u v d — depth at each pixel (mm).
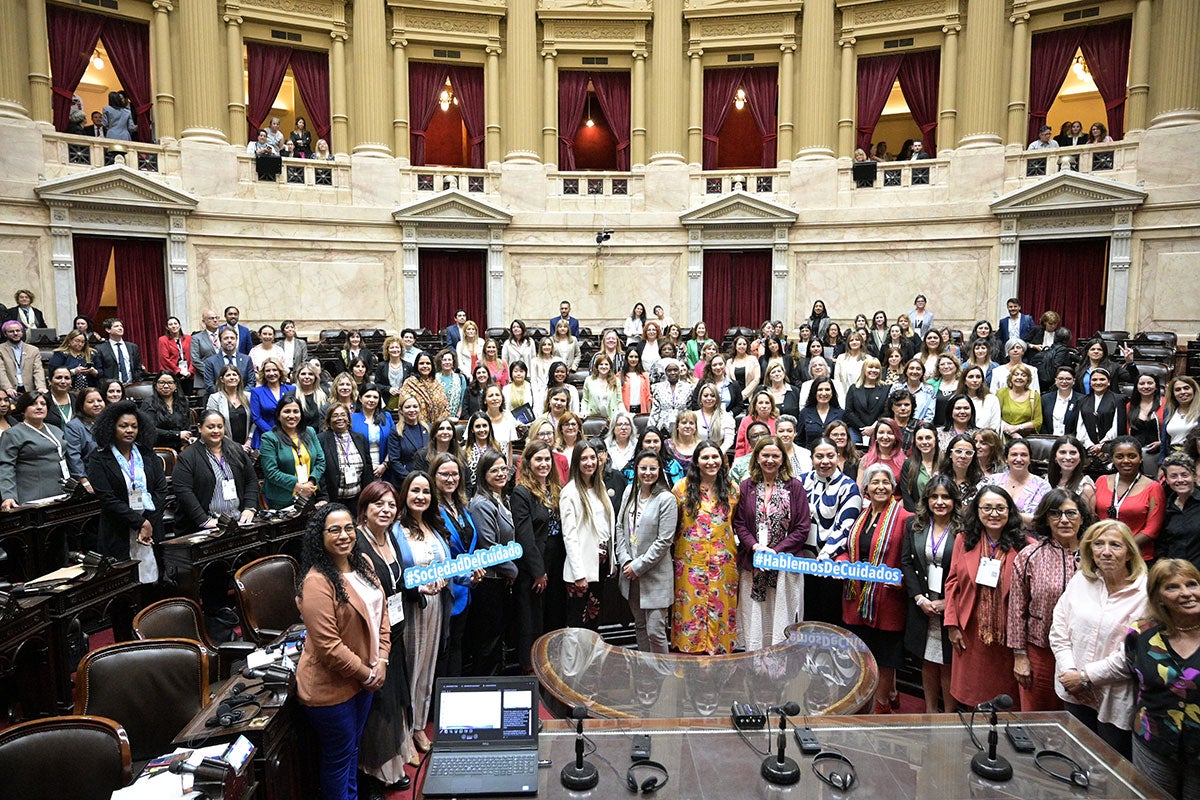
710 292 17062
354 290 16031
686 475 5012
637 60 17078
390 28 16375
